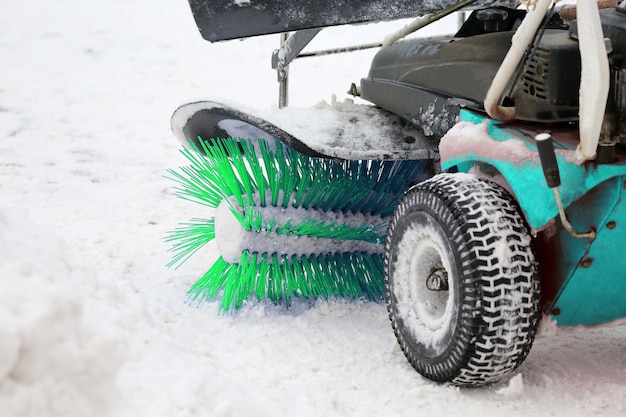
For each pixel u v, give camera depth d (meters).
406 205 2.41
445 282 2.33
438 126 2.54
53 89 5.07
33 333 1.63
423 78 2.62
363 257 2.85
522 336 2.21
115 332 1.72
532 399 2.30
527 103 2.25
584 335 2.63
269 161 2.75
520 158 2.20
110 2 6.79
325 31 6.30
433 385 2.35
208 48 5.95
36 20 6.34
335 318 2.72
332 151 2.55
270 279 2.77
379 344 2.57
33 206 3.46
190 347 2.43
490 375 2.26
